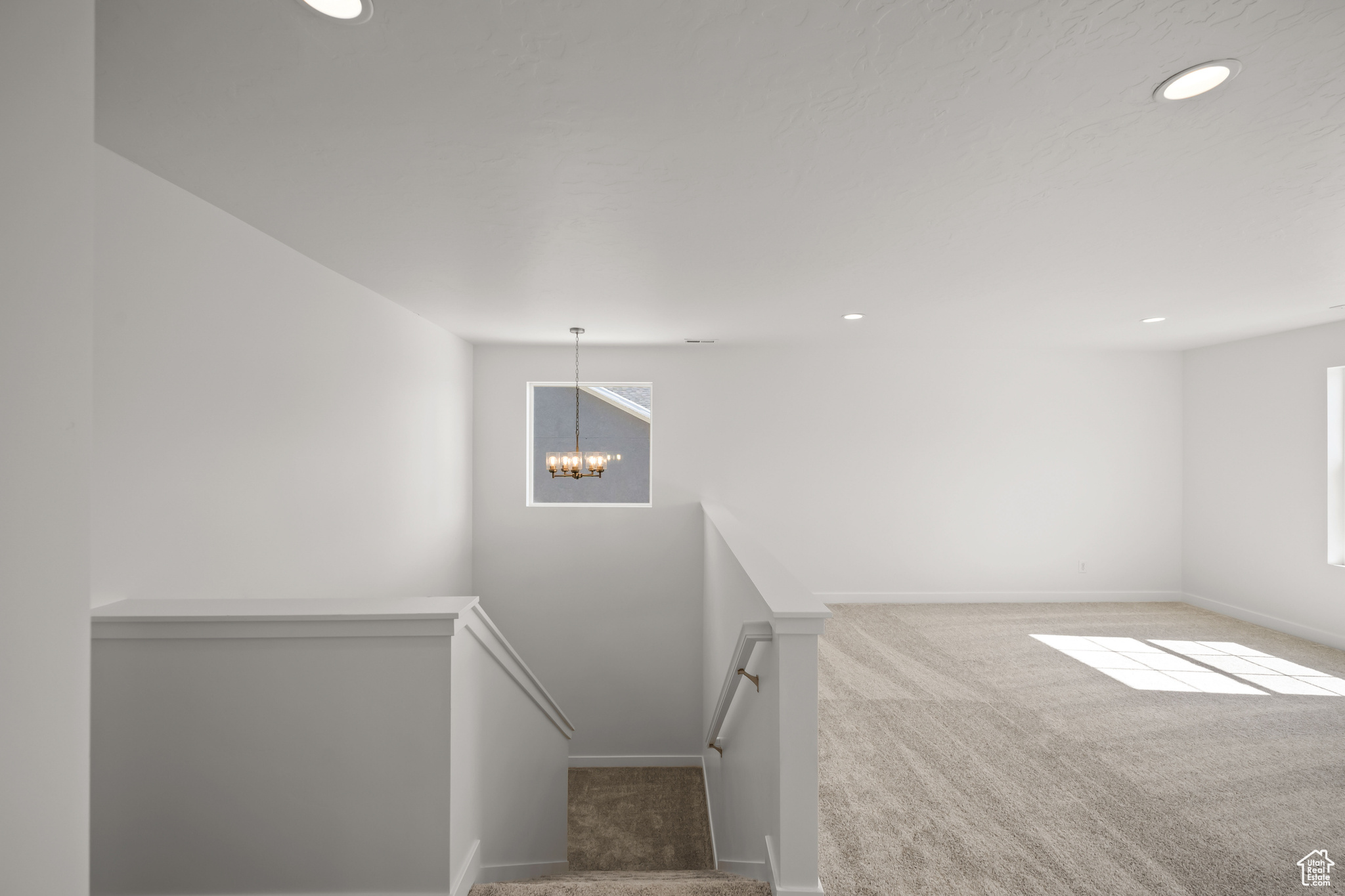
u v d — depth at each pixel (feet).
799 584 8.43
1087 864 7.95
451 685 6.59
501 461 21.68
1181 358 21.84
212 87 5.61
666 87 5.64
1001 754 11.00
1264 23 4.77
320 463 11.37
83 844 3.37
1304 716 12.58
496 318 16.61
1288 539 18.21
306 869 6.57
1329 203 8.53
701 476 21.93
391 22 4.69
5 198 2.91
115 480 6.95
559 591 21.86
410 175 7.51
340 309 12.09
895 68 5.37
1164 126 6.40
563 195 8.16
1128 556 21.95
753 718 9.25
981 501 22.02
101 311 6.75
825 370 21.99
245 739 6.51
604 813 18.93
